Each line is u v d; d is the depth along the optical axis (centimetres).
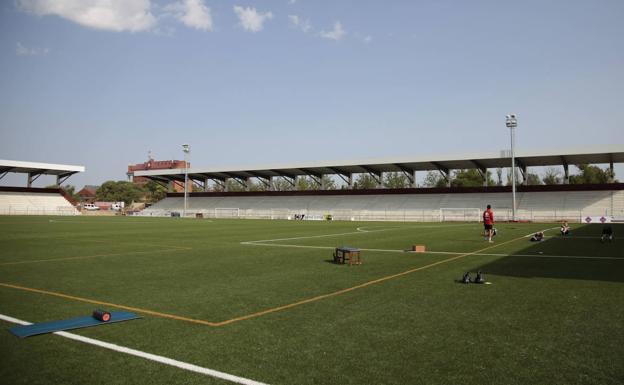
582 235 2625
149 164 12638
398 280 1088
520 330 646
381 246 2022
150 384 460
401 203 6228
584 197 5244
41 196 7519
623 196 5059
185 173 6925
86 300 869
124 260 1520
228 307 806
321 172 6875
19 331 645
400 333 635
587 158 5075
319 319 717
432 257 1569
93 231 3119
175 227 3725
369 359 530
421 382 462
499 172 8588
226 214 7169
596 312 749
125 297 898
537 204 5369
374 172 6594
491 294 904
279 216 6725
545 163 5497
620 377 475
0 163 6575
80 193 14088
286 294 922
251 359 532
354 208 6425
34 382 466
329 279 1111
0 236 2614
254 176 7588
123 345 586
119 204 10844
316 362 521
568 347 570
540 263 1379
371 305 815
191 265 1388
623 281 1048
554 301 834
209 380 470
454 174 8825
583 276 1124
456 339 605
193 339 611
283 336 624
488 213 2195
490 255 1614
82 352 559
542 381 465
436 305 810
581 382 462
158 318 728
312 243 2195
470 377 475
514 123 4606
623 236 2534
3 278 1141
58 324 684
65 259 1550
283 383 461
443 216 5653
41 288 998
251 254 1702
